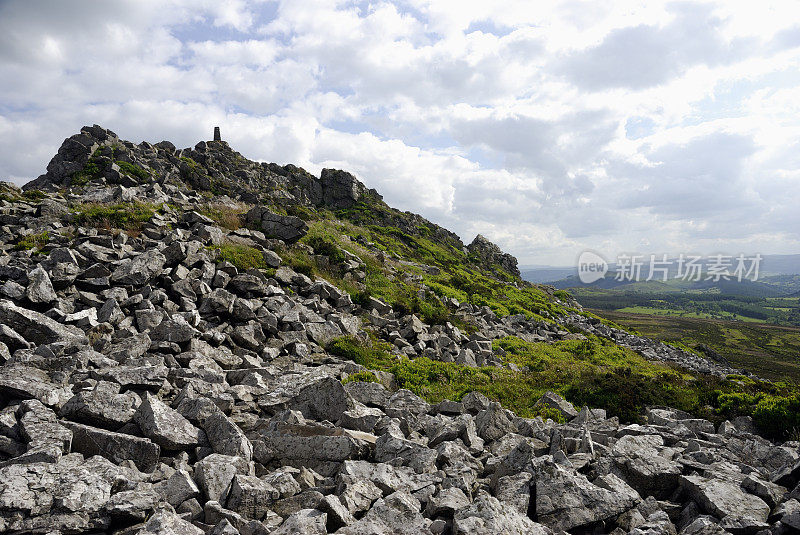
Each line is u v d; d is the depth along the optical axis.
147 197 37.16
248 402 11.78
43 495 6.07
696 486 8.40
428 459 9.17
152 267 20.02
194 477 7.47
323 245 38.56
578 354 36.56
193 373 12.45
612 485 8.41
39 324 12.59
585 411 15.72
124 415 8.68
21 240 22.03
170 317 16.91
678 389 19.70
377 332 27.16
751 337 135.38
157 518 5.80
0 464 6.75
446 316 36.47
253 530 6.20
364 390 13.81
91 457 7.36
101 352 13.14
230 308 19.91
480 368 23.48
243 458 8.10
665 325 153.75
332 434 9.42
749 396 17.80
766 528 7.00
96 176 58.28
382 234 88.81
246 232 33.12
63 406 8.61
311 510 6.46
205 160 88.56
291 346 20.09
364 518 6.57
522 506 7.67
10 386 8.73
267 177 99.06
